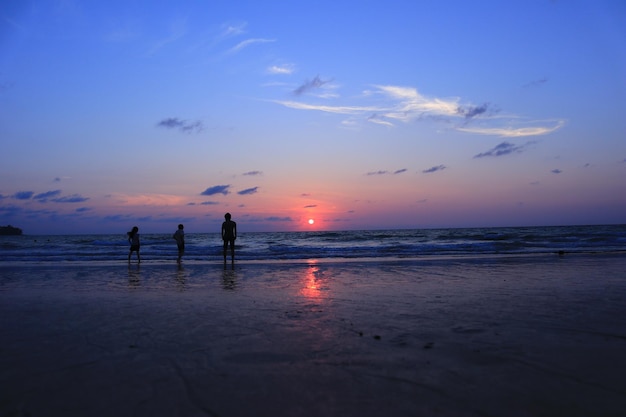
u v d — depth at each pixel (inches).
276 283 379.2
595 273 428.1
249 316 223.8
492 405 106.0
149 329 194.1
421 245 1179.9
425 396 111.9
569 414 100.7
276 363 140.8
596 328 187.9
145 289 346.0
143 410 104.7
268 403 108.3
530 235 1817.2
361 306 251.4
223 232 583.2
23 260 782.5
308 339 172.6
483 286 339.6
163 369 135.6
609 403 106.5
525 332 181.3
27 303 274.8
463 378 125.0
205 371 133.3
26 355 152.6
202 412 103.3
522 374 128.0
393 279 398.6
